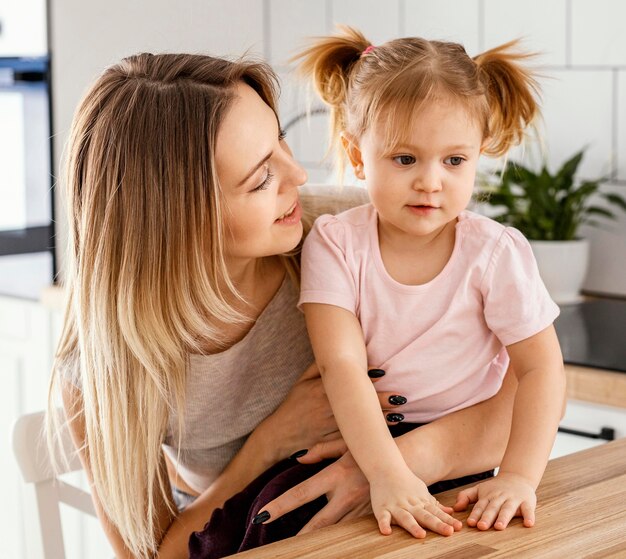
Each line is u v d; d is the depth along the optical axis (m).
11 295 2.83
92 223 1.22
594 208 2.46
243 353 1.31
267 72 1.26
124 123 1.19
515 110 1.31
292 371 1.38
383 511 0.97
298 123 2.95
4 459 2.86
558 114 2.59
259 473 1.34
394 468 1.05
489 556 0.87
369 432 1.10
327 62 1.36
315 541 0.92
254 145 1.17
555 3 2.55
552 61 2.58
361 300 1.23
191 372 1.29
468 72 1.17
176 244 1.18
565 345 2.05
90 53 2.60
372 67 1.21
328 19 2.97
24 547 2.83
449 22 2.74
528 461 1.06
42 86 2.73
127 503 1.28
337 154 1.40
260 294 1.32
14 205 2.83
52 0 2.68
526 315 1.17
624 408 1.86
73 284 1.31
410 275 1.22
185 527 1.36
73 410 1.39
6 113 2.79
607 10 2.46
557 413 1.13
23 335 2.76
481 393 1.27
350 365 1.17
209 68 1.21
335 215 1.31
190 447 1.41
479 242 1.20
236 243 1.20
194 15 2.33
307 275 1.25
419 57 1.17
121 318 1.21
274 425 1.32
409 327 1.22
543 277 2.43
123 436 1.26
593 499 0.99
